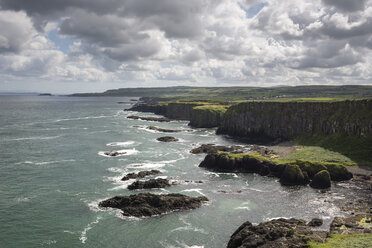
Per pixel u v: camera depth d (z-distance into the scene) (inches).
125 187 3056.1
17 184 3090.6
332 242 1753.2
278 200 2755.9
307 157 4069.9
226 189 3070.9
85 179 3292.3
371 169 3580.2
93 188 3016.7
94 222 2300.7
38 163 3897.6
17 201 2664.9
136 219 2347.4
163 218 2368.4
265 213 2465.6
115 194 2861.7
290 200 2753.4
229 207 2588.6
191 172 3681.1
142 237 2091.5
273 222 2128.4
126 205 2544.3
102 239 2066.9
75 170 3617.1
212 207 2586.1
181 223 2292.1
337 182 3267.7
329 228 2126.0
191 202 2603.3
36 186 3043.8
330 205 2615.7
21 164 3831.2
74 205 2598.4
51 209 2516.0
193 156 4542.3
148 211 2415.1
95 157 4293.8
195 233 2145.7
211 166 3892.7
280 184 3260.3
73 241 2038.6
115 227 2226.9
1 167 3681.1
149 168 3789.4
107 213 2448.3
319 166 3410.4
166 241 2039.9
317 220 2215.8
